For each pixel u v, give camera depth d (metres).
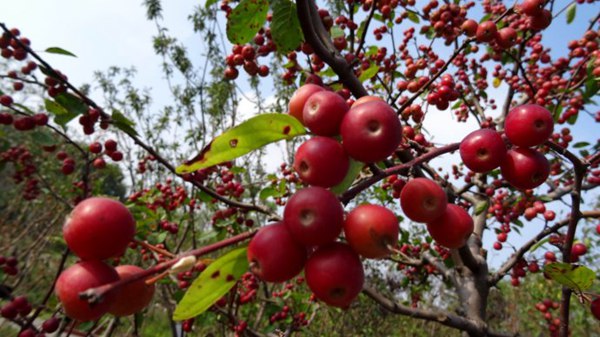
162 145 10.05
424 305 10.93
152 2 9.63
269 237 1.11
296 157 1.29
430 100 2.99
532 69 5.96
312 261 1.16
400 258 5.49
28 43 3.25
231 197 5.25
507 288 12.61
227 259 1.18
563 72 5.79
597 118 5.89
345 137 1.23
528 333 10.56
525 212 4.26
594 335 9.30
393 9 4.54
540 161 1.51
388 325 12.34
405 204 1.39
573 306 8.93
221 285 1.20
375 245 1.14
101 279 1.01
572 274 1.85
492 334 3.71
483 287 3.93
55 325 2.92
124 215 1.08
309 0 2.24
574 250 2.81
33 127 3.31
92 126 3.04
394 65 4.49
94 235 1.02
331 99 1.30
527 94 5.67
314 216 1.08
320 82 2.25
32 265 8.13
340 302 1.14
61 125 2.91
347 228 1.18
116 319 4.69
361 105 1.26
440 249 5.54
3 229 9.39
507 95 5.77
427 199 1.34
